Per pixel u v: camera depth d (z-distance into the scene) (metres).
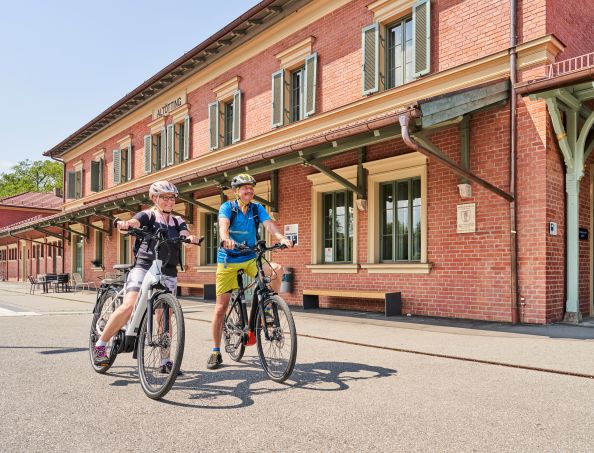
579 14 9.58
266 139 14.14
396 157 10.49
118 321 4.54
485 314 9.05
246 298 4.98
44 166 68.94
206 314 10.70
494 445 3.03
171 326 4.06
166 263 4.55
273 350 4.57
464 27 9.70
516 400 3.98
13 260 38.19
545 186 8.33
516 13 8.88
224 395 4.11
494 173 8.99
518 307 8.57
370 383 4.51
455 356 5.66
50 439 3.14
